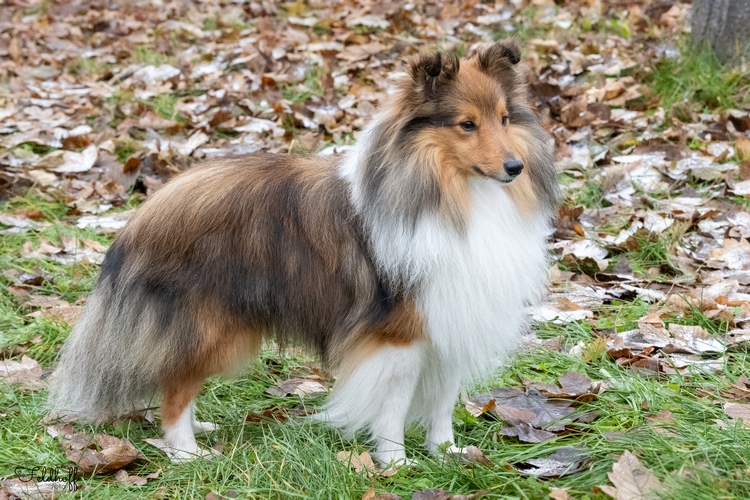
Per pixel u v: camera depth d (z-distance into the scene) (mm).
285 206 4090
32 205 7188
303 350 4305
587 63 9469
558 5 11891
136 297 4098
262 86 9750
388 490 3773
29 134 8523
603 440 3932
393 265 3838
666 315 5305
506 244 3965
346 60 10633
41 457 4164
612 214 6656
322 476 3846
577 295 5668
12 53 11891
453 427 4445
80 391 4297
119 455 4066
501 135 3811
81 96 10062
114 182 7484
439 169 3826
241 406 4805
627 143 7719
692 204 6625
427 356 4078
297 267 4051
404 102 3865
